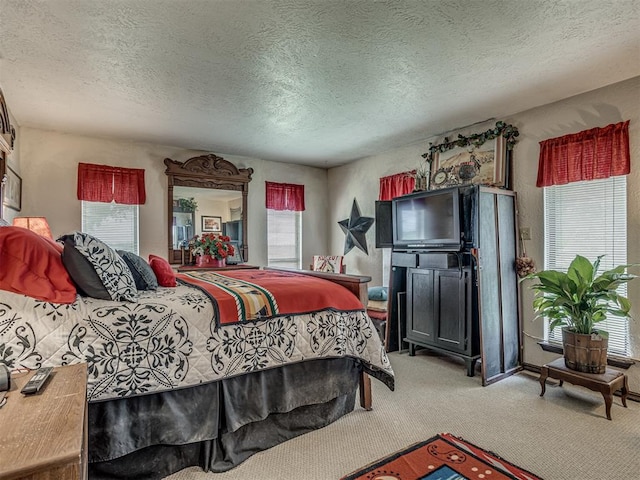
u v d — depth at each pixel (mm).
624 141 2838
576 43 2330
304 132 4227
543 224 3391
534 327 3430
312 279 2691
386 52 2449
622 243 2916
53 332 1522
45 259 1646
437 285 3590
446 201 3467
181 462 1861
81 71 2684
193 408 1832
